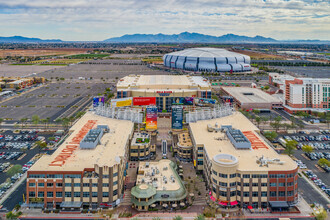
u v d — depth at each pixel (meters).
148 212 139.00
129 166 185.62
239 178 141.50
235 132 189.88
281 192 142.12
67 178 139.50
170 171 166.12
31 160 191.88
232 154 162.25
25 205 139.25
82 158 155.62
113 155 159.75
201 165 179.12
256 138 188.38
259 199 142.00
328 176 175.00
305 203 146.38
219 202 142.38
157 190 147.00
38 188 140.12
